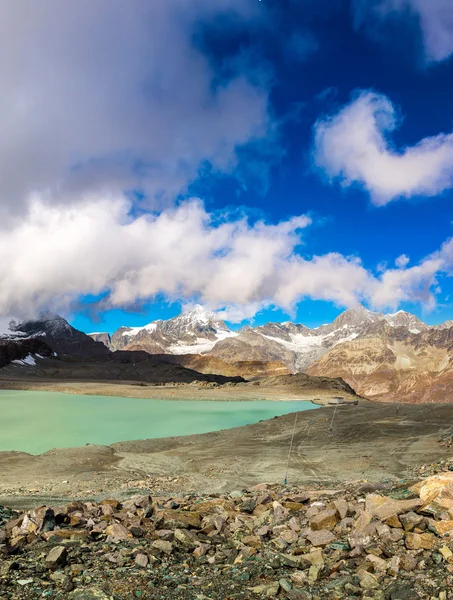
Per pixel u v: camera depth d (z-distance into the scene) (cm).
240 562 974
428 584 772
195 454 4056
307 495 1616
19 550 1075
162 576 907
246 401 11694
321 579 862
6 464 3541
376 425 5362
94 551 1074
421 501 1113
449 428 4784
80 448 4266
